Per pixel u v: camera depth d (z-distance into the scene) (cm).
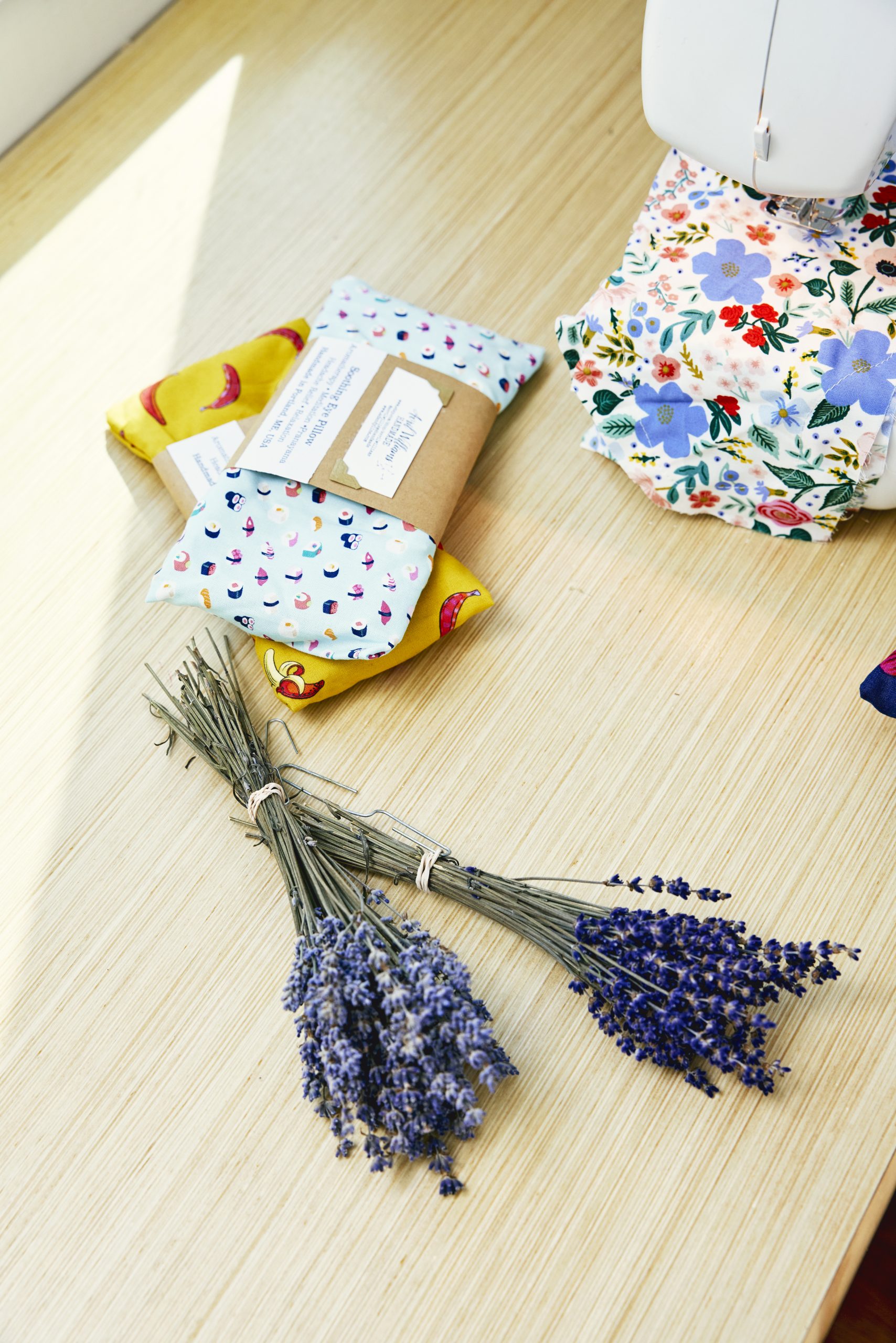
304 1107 109
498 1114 106
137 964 118
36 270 166
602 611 132
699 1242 100
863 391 114
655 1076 107
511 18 178
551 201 160
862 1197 100
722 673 127
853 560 131
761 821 118
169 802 127
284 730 129
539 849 119
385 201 164
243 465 129
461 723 127
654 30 108
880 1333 119
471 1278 100
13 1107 112
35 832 127
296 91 177
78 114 180
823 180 112
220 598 124
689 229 126
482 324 152
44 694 135
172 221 167
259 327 157
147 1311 102
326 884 112
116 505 147
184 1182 107
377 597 124
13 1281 104
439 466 131
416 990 99
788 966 101
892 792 118
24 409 155
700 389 124
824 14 98
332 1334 99
